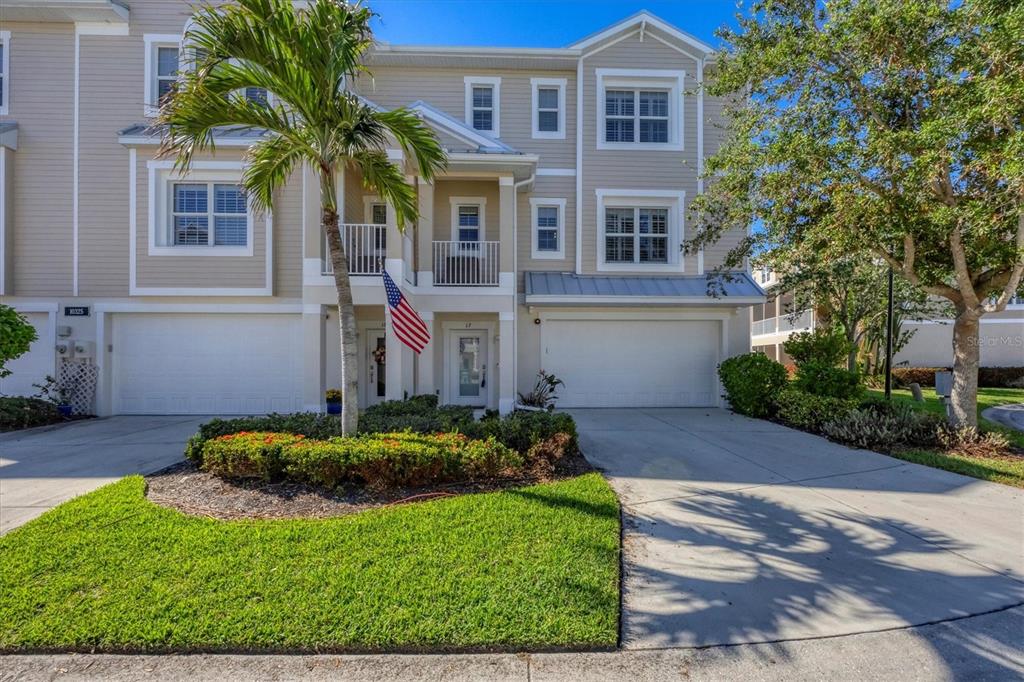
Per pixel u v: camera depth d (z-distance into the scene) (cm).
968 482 606
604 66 1343
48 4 1095
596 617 307
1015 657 286
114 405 1123
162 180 1112
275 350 1144
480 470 569
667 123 1369
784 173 752
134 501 492
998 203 631
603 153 1342
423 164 665
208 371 1135
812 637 301
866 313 1700
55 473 619
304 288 964
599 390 1309
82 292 1116
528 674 268
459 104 1345
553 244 1356
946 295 855
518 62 1331
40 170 1122
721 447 796
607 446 799
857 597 345
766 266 1015
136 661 274
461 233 1315
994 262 809
